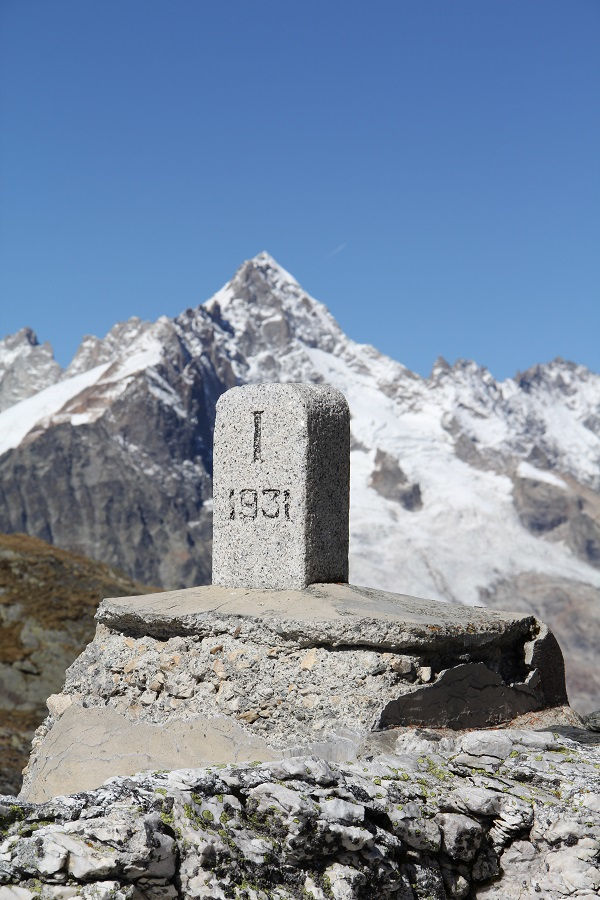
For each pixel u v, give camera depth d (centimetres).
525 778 998
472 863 962
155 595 1355
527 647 1293
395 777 974
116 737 1234
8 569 3612
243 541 1326
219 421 1353
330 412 1326
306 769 919
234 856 844
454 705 1151
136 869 800
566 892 927
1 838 803
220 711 1166
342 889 870
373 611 1181
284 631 1157
